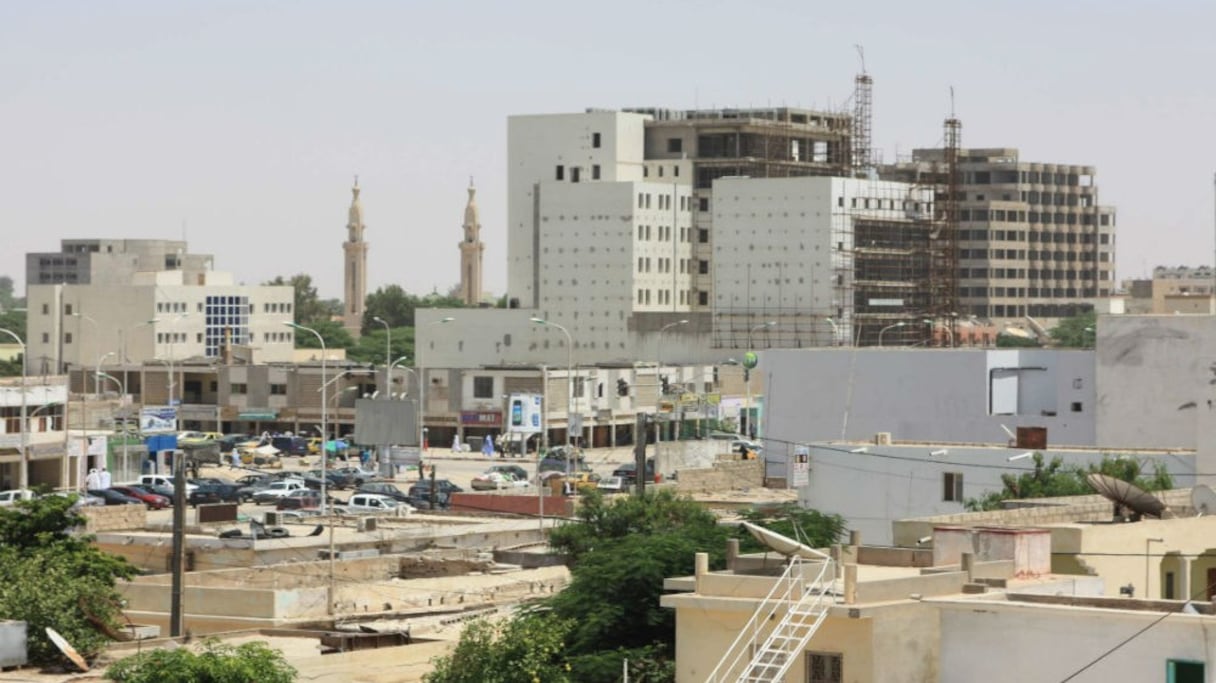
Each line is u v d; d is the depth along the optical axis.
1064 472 96.75
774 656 45.66
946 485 104.19
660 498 103.81
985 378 142.50
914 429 144.75
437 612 91.44
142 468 184.50
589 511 104.62
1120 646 43.19
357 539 110.00
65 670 74.06
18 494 143.62
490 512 140.50
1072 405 140.75
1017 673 44.31
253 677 64.81
